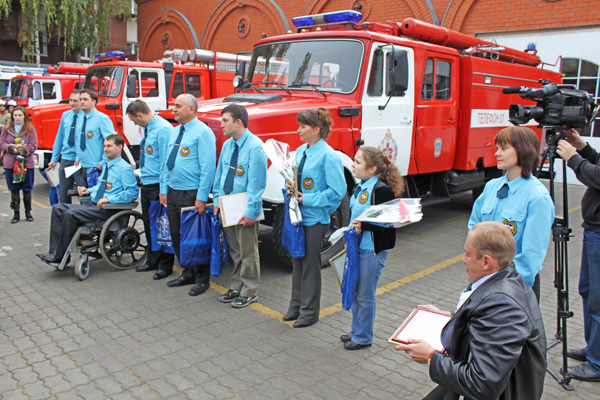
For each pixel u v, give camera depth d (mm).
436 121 6449
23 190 6957
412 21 5961
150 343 3549
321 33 5723
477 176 7418
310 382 3088
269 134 4676
